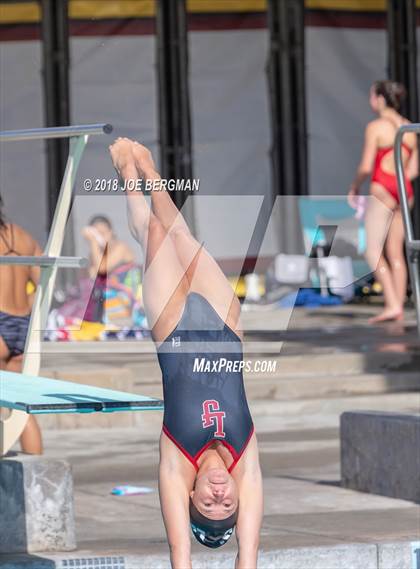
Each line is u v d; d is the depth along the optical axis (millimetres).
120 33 41281
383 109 29688
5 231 16938
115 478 18516
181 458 10094
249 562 9922
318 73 42750
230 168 42312
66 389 11922
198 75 41969
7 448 13570
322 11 42688
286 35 42438
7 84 40688
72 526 13320
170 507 10008
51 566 12562
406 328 32094
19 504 13164
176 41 41656
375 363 27281
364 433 17062
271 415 25156
